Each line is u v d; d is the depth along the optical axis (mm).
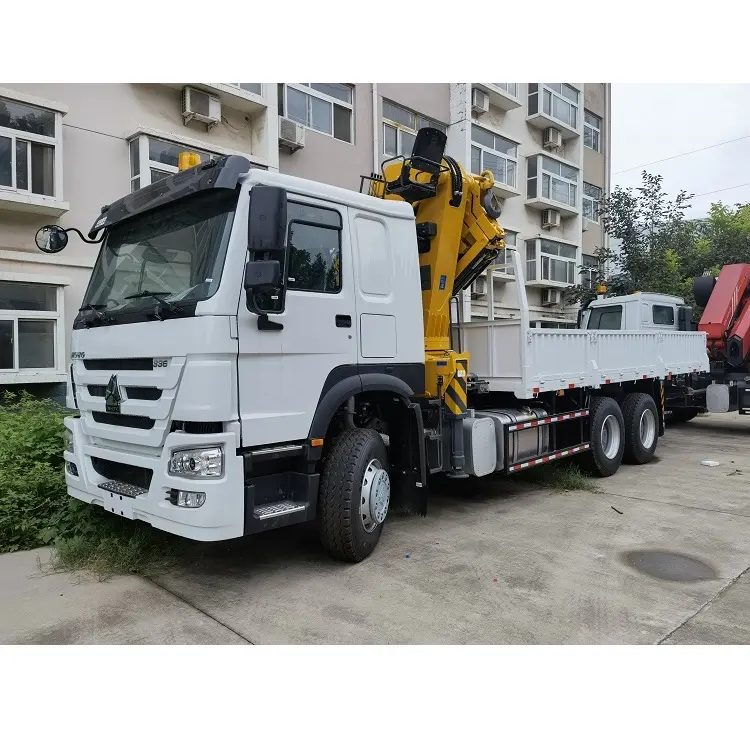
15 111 8344
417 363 5355
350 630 3645
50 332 8812
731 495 6906
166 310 3943
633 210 18750
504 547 5129
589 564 4730
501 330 6480
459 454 5816
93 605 3986
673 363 9555
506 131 18500
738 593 4191
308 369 4352
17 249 8523
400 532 5570
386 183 6094
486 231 6379
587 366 7363
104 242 4969
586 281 19516
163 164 9828
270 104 11203
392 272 5109
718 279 11977
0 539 5051
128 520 5141
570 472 7590
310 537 5379
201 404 3766
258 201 3703
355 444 4684
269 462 4293
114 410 4312
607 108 23828
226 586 4309
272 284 3723
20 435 6160
